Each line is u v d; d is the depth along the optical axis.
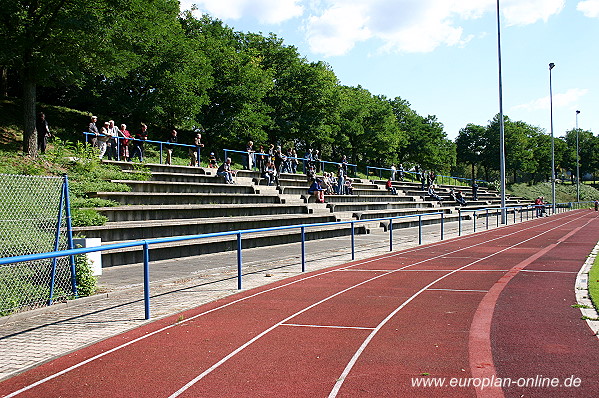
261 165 31.42
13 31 20.02
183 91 31.28
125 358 5.90
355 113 54.53
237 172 29.53
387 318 7.59
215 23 43.47
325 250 17.67
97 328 7.37
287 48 45.81
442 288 10.04
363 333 6.77
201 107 36.50
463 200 44.81
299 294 9.62
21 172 16.84
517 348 5.93
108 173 19.72
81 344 6.55
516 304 8.41
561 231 26.72
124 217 16.48
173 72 30.80
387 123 57.62
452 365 5.38
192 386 4.93
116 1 21.62
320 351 6.00
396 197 39.72
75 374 5.39
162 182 20.41
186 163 29.58
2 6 19.03
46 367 5.66
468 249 17.75
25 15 19.97
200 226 17.52
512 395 4.50
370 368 5.34
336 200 31.02
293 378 5.09
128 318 7.95
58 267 9.27
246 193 25.19
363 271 12.59
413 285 10.44
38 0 20.31
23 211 10.12
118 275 12.34
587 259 14.43
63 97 33.88
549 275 11.52
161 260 15.15
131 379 5.18
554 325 6.95
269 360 5.69
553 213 52.34
